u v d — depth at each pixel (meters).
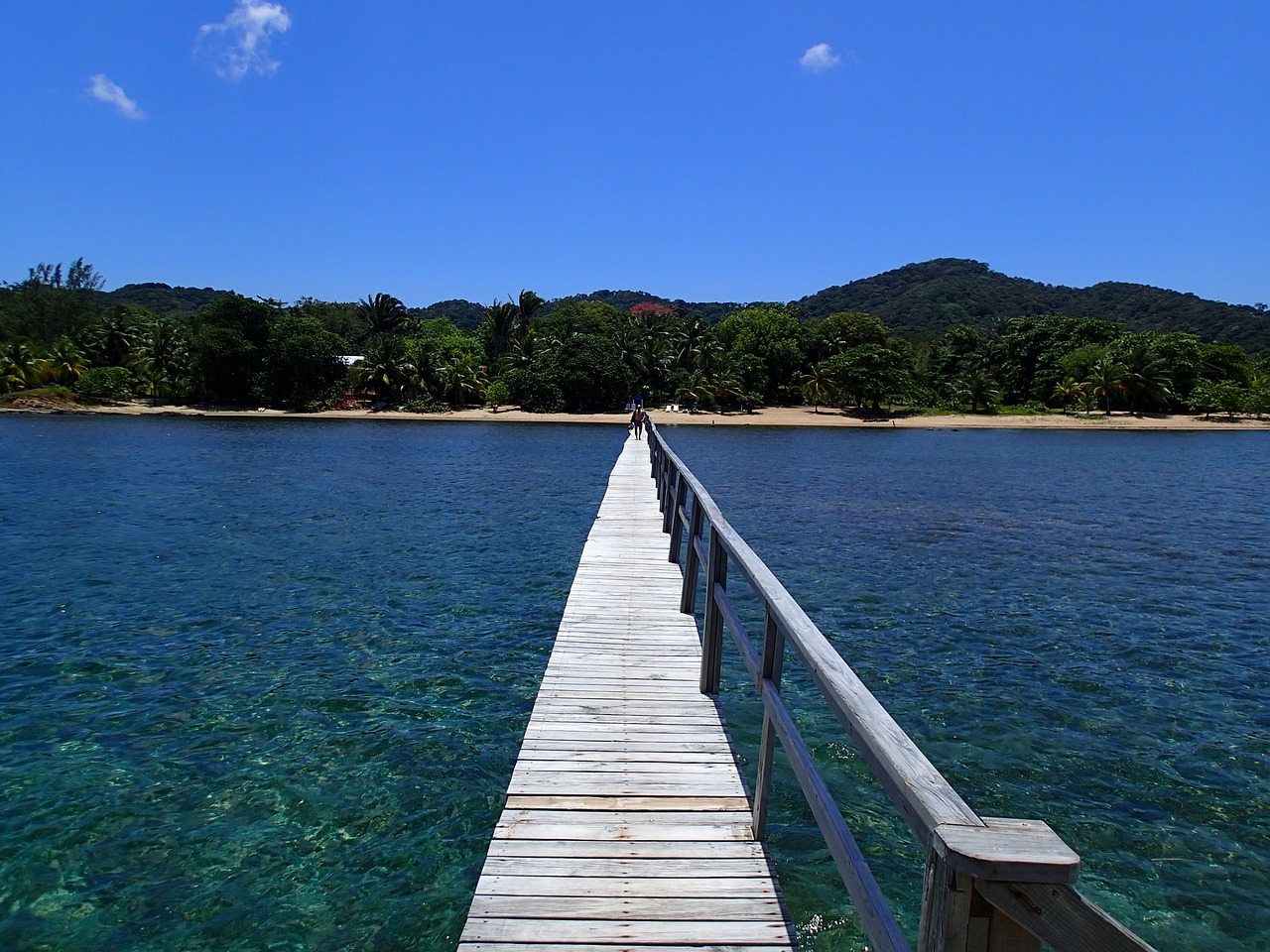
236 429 47.91
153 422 52.16
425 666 8.55
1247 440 53.31
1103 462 37.34
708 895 3.18
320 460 31.47
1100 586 12.94
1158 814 6.00
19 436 40.28
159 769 6.28
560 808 3.79
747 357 69.56
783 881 4.82
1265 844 5.62
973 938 1.40
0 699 7.57
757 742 6.87
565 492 22.80
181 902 4.69
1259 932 4.75
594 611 7.13
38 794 5.86
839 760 6.52
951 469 33.03
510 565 13.26
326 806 5.76
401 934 4.45
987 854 1.30
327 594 11.39
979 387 70.94
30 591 11.43
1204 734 7.38
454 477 26.33
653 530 11.27
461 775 6.22
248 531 16.25
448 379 64.31
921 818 1.58
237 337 60.25
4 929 4.43
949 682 8.54
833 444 47.41
